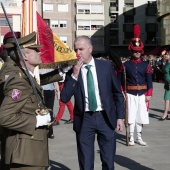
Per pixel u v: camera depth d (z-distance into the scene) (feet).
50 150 24.72
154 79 98.89
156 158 22.77
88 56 15.28
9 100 10.85
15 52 11.79
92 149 15.67
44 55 20.27
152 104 50.03
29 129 11.14
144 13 212.64
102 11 215.92
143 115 25.91
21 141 11.20
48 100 28.60
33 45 11.80
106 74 15.46
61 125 34.50
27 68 11.32
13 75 11.19
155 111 43.29
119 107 15.69
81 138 15.56
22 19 18.97
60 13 212.64
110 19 217.15
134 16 214.28
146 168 20.63
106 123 15.49
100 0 215.31
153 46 211.20
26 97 11.13
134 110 25.91
